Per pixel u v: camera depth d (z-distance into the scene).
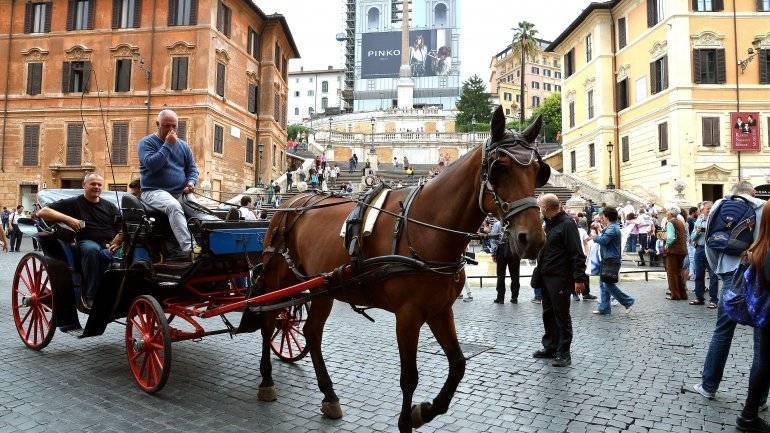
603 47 37.88
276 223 5.65
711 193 30.61
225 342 7.59
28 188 33.72
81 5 33.53
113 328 8.38
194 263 5.64
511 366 6.54
